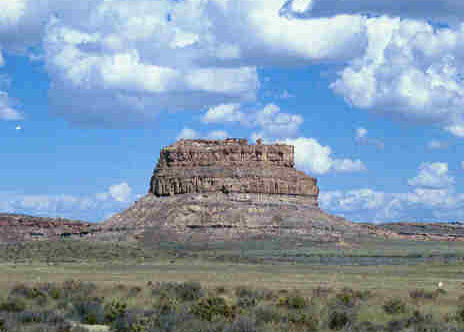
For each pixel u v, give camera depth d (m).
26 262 158.62
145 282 93.81
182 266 149.38
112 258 171.38
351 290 77.06
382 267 153.12
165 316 50.50
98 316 52.56
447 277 118.62
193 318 50.44
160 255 183.12
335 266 158.00
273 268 146.62
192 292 70.50
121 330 47.94
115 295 70.44
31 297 67.25
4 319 48.34
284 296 70.19
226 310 52.50
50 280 98.19
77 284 79.25
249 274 119.69
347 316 51.84
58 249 180.38
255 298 68.00
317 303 62.75
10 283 88.56
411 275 123.44
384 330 49.44
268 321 50.53
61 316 51.19
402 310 58.91
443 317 55.53
